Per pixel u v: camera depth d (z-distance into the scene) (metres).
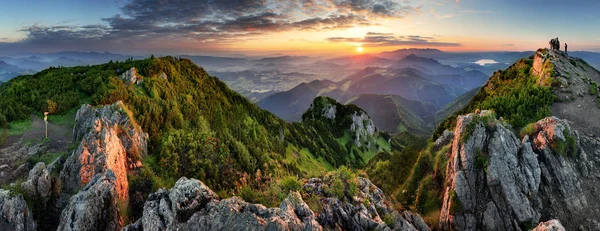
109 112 55.91
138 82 83.31
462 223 48.41
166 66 105.12
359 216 35.22
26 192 35.94
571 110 66.69
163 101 77.88
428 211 56.19
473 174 50.56
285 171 97.56
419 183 62.91
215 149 71.81
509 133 52.72
